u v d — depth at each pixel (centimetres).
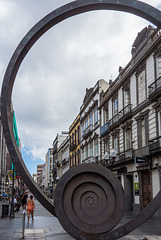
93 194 582
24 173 589
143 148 1916
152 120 1852
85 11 651
